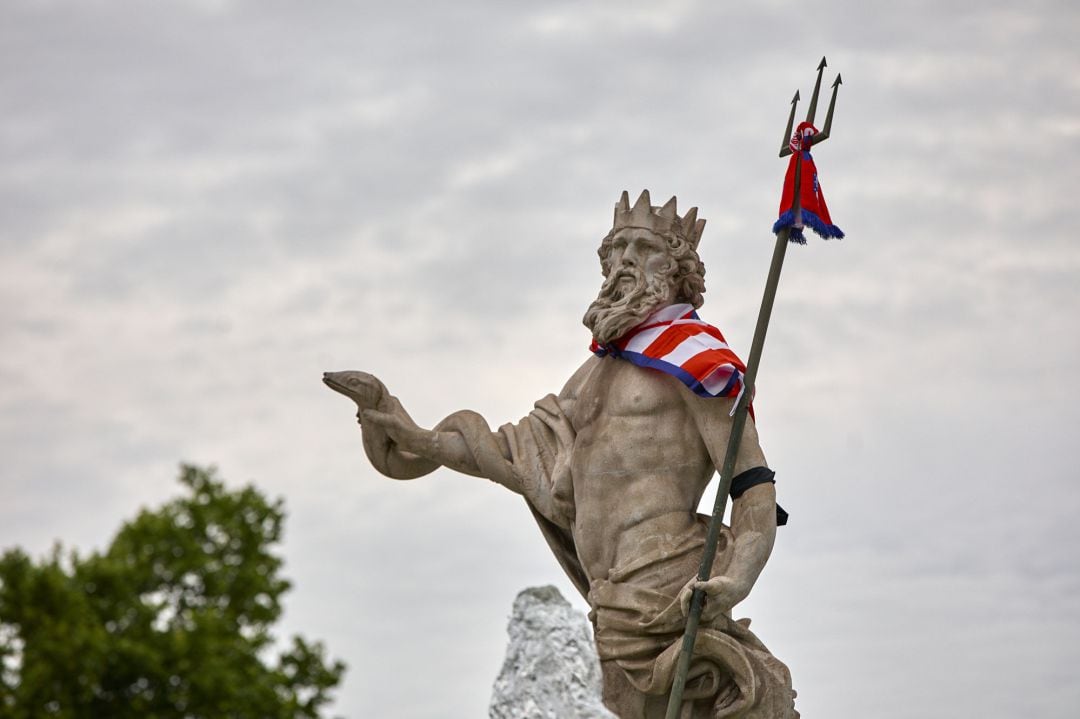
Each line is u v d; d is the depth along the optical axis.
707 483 27.83
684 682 26.25
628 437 27.44
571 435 28.39
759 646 27.14
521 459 28.53
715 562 26.84
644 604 26.84
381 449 29.28
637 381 27.61
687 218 28.31
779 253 28.09
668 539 27.14
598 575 27.47
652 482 27.33
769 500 26.91
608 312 27.77
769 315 27.66
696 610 26.30
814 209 28.25
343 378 29.20
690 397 27.34
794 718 26.97
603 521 27.41
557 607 23.80
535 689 23.44
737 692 26.67
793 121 28.84
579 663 23.50
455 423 29.08
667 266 27.98
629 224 28.09
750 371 27.23
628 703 26.84
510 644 23.75
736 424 26.92
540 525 28.66
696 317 28.19
